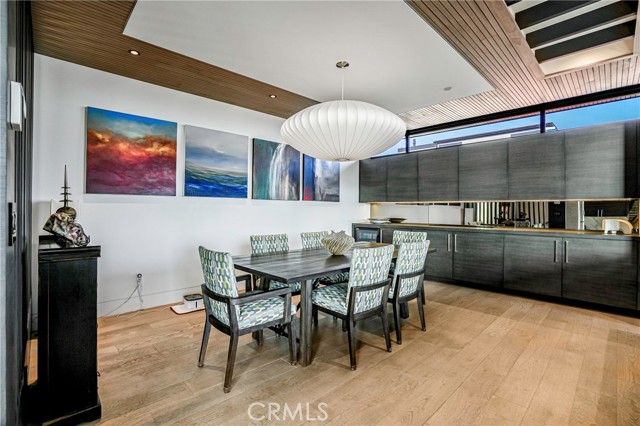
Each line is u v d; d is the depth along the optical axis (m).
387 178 5.86
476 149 4.67
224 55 2.89
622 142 3.47
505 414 1.69
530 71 3.24
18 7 1.48
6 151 0.96
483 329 2.91
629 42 2.77
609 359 2.30
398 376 2.07
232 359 1.92
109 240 3.27
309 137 2.74
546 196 4.01
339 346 2.54
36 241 2.84
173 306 3.56
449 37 2.57
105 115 3.23
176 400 1.80
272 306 2.19
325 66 3.09
